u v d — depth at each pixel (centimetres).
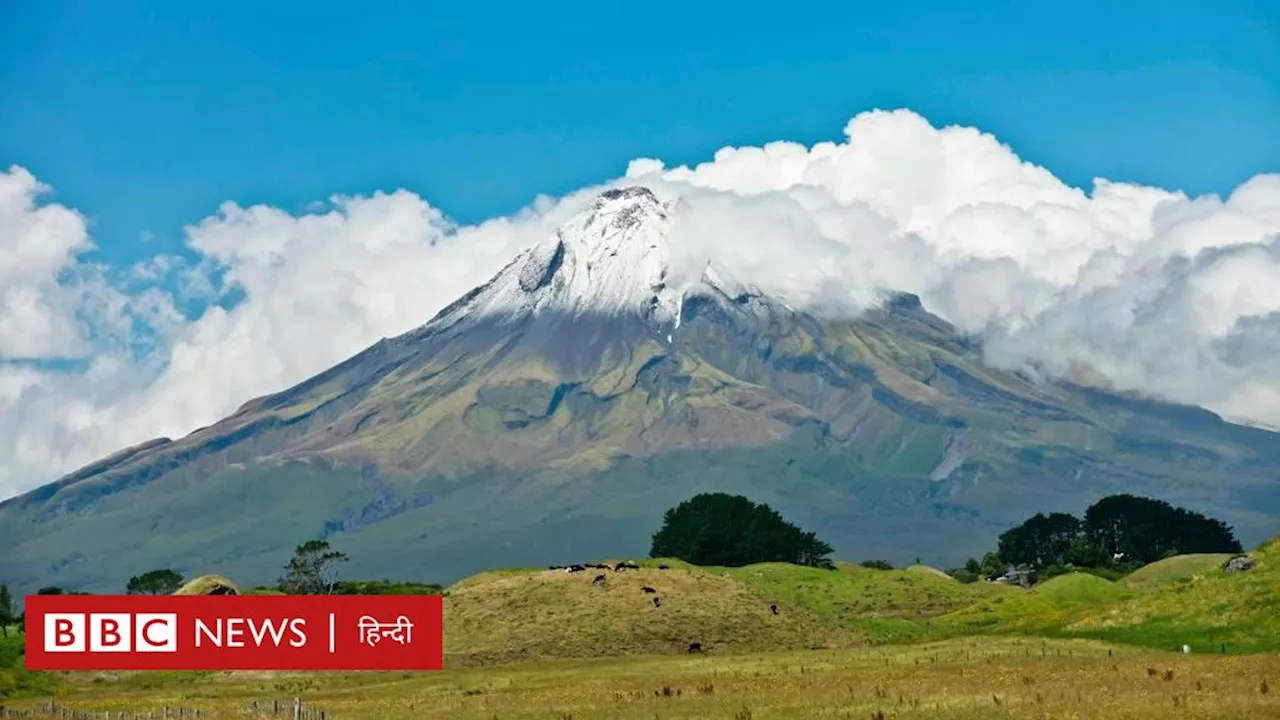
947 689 7844
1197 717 6203
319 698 9688
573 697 8575
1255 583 10756
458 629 12988
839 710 7144
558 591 13975
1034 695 7275
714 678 9431
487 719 7625
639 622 13125
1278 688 7131
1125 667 8644
